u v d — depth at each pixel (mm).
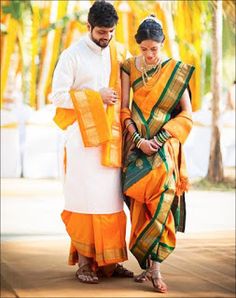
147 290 3568
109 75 3713
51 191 6227
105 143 3639
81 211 3684
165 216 3520
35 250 4543
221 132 6480
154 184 3529
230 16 6391
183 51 6387
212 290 3623
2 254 4410
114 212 3697
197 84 6469
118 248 3695
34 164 6648
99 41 3646
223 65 6461
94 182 3660
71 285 3645
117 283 3707
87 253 3688
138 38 3566
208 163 6453
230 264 4254
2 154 6609
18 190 6211
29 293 3488
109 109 3650
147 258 3574
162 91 3609
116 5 6238
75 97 3594
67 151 3752
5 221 5367
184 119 3609
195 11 6336
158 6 6309
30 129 6656
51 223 5367
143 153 3617
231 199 6004
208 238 4996
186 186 3658
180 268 4117
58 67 3691
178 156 3652
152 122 3611
